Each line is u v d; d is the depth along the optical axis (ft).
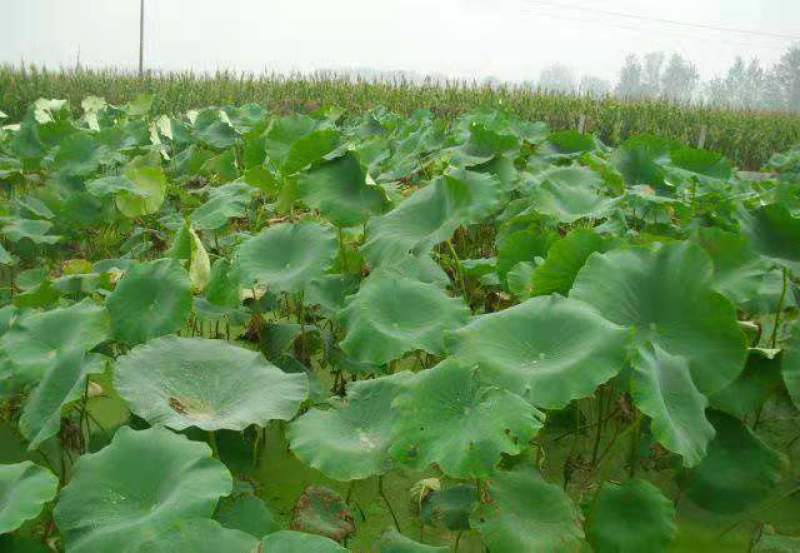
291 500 9.58
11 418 10.63
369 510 9.43
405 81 62.85
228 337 14.05
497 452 6.75
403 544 7.00
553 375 7.68
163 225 18.28
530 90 66.39
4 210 17.57
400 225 12.05
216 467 6.99
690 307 9.01
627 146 19.22
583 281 9.24
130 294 10.27
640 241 13.04
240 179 19.30
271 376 8.89
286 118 18.97
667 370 8.21
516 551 7.02
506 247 12.82
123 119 31.96
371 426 8.31
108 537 6.31
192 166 23.98
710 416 9.38
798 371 9.13
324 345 11.69
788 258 10.82
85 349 8.90
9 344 9.57
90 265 14.82
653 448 10.40
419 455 7.18
